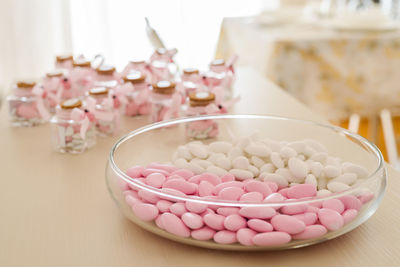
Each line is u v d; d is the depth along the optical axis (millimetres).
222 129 858
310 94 1874
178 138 834
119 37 2244
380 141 2066
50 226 706
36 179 811
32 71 2117
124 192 678
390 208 729
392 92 1927
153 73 1119
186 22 2309
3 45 2055
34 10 2045
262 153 733
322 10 2338
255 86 1221
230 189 664
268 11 2211
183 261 644
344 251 655
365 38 1831
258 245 627
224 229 635
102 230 696
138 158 775
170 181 683
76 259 650
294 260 643
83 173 824
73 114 871
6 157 877
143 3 2229
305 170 704
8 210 737
